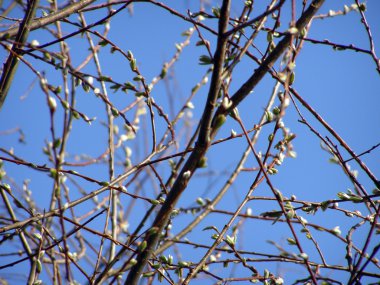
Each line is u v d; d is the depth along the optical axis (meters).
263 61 2.64
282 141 2.73
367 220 2.74
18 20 2.78
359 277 2.63
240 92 2.64
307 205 2.73
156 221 2.64
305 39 2.72
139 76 2.76
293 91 2.72
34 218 2.68
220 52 2.58
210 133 2.60
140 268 2.66
